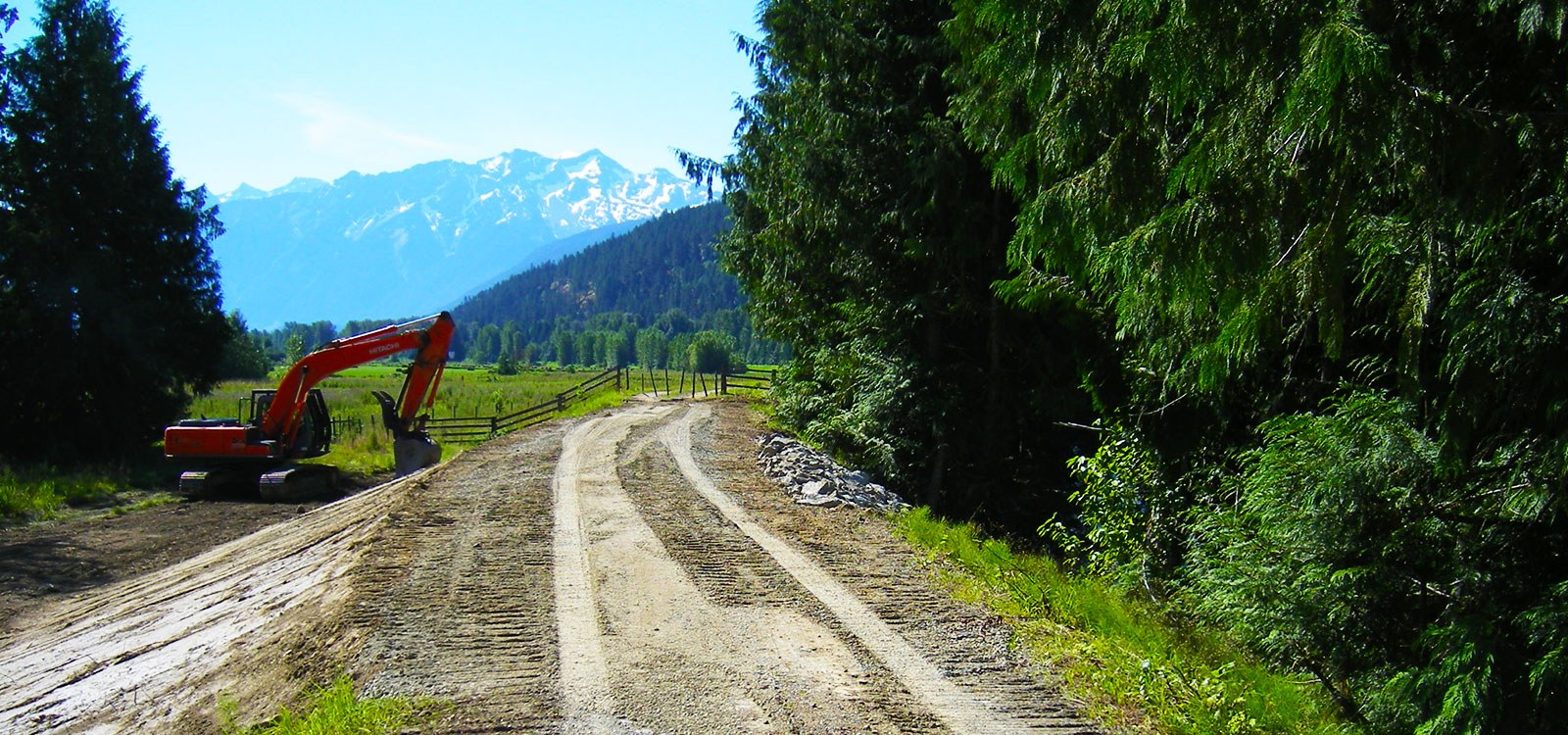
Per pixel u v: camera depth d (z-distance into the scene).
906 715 6.10
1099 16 6.99
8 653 10.76
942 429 19.09
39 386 29.05
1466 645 5.97
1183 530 10.90
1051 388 18.47
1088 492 12.61
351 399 56.34
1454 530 6.62
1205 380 6.99
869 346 20.67
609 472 16.38
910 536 11.38
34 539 16.88
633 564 9.83
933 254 18.17
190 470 23.12
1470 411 6.12
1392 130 5.40
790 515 12.59
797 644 7.40
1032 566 10.46
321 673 6.93
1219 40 5.99
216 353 33.66
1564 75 5.95
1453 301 6.08
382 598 8.50
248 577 11.80
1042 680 6.75
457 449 31.62
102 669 9.31
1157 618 9.12
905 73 19.16
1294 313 6.70
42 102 29.84
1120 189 6.97
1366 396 7.14
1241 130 6.08
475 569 9.57
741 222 27.22
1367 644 7.07
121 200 30.77
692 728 5.84
